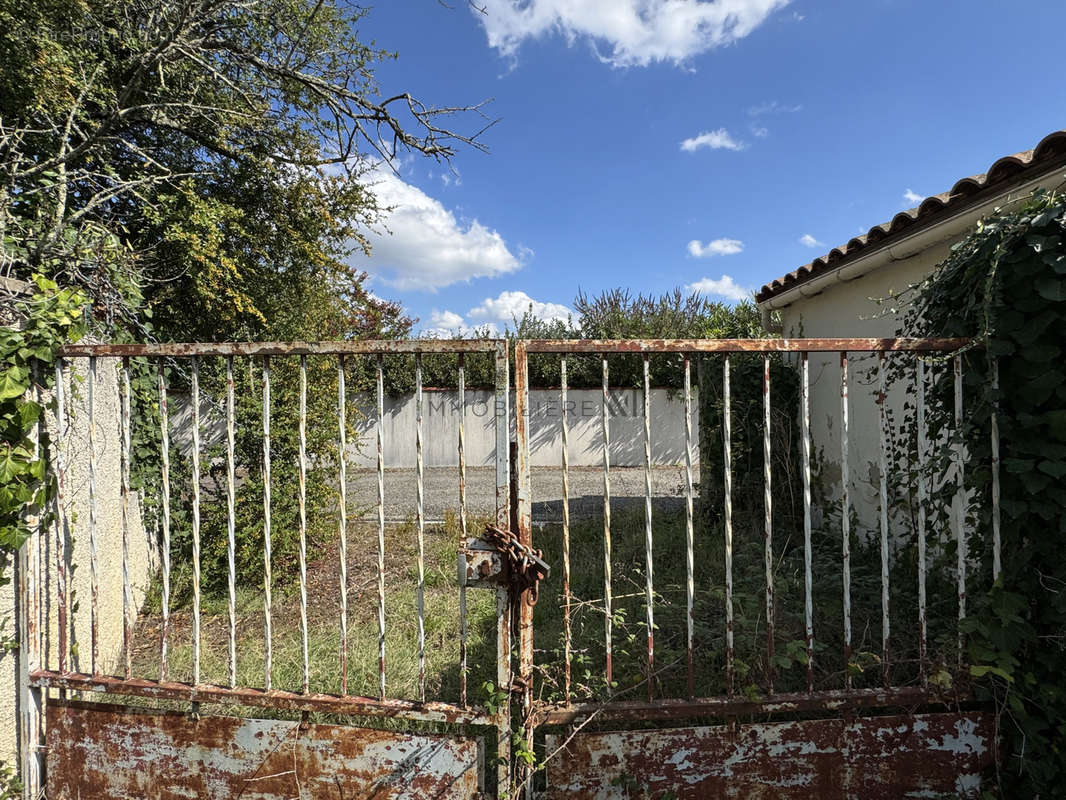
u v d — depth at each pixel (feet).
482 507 25.98
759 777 6.35
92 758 6.63
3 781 6.28
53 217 11.61
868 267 14.25
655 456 42.39
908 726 6.47
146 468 13.73
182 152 21.09
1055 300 5.91
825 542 15.52
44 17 14.10
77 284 10.76
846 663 6.62
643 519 20.53
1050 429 6.10
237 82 19.11
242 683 9.66
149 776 6.54
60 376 6.66
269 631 6.48
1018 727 6.38
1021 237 6.17
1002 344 6.22
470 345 6.12
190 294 19.29
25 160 11.93
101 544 10.28
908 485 10.27
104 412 10.58
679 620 11.01
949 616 8.44
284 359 17.47
